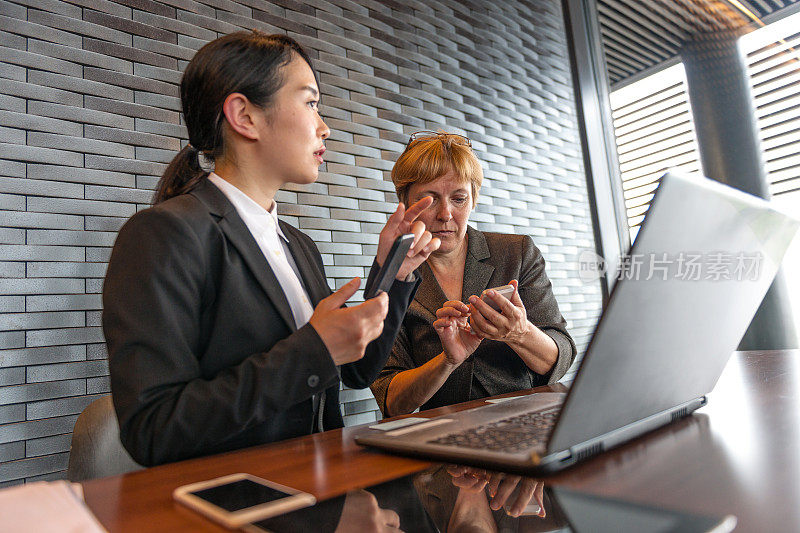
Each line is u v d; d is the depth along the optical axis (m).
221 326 0.80
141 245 0.73
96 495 0.51
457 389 1.36
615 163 2.87
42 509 0.36
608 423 0.55
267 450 0.69
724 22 2.56
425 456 0.59
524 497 0.45
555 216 2.62
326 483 0.51
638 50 2.84
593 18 2.88
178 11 1.66
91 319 1.41
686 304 0.53
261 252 0.88
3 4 1.35
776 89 2.41
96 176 1.45
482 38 2.50
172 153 1.60
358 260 1.95
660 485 0.45
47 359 1.33
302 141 0.93
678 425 0.67
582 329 2.61
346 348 0.71
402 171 1.49
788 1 2.40
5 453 1.25
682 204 0.47
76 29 1.46
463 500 0.45
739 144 2.51
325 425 1.00
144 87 1.56
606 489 0.45
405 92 2.17
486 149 2.38
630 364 0.50
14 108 1.34
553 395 0.87
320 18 1.97
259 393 0.66
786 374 1.02
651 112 2.80
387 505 0.44
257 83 0.89
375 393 1.37
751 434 0.59
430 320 1.42
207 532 0.40
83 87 1.45
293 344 0.70
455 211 1.46
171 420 0.64
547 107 2.72
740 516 0.36
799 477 0.43
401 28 2.21
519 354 1.29
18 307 1.30
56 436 1.32
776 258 0.65
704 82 2.63
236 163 0.95
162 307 0.70
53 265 1.36
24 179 1.34
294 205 1.81
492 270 1.50
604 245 2.76
